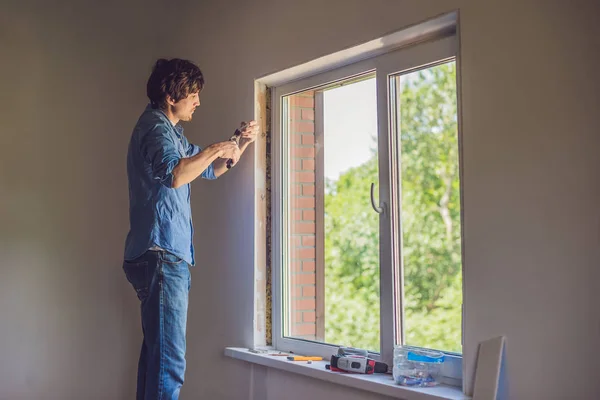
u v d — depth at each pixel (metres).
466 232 2.05
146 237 2.37
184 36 3.33
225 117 3.08
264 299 2.93
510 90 1.94
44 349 3.08
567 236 1.80
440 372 2.23
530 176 1.88
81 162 3.22
